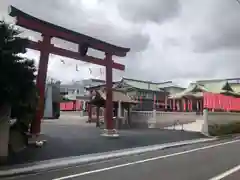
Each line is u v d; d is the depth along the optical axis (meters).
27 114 12.30
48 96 44.50
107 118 19.97
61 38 16.08
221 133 26.72
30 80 11.57
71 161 11.69
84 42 17.19
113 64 19.89
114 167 10.76
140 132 24.33
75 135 19.28
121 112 31.42
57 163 11.16
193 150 16.14
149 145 17.45
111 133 19.84
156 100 52.25
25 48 11.92
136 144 17.42
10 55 10.67
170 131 26.11
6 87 10.38
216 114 27.98
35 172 9.80
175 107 48.16
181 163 11.62
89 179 8.66
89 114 36.00
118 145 16.48
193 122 32.09
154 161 12.20
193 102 46.59
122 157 13.41
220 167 10.67
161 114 31.27
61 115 52.34
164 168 10.48
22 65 11.17
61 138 17.23
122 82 51.38
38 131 14.37
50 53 15.53
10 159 11.15
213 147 17.66
